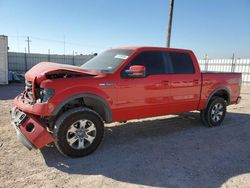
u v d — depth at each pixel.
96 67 5.20
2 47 17.62
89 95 4.42
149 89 5.21
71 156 4.31
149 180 3.66
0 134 5.48
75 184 3.49
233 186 3.54
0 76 17.86
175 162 4.29
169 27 14.14
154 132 6.02
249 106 10.15
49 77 4.28
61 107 4.16
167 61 5.63
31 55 28.27
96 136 4.52
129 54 5.15
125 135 5.71
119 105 4.84
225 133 6.10
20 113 4.49
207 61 26.28
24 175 3.70
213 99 6.59
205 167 4.12
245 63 22.45
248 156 4.65
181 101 5.84
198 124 6.86
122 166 4.09
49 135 4.08
